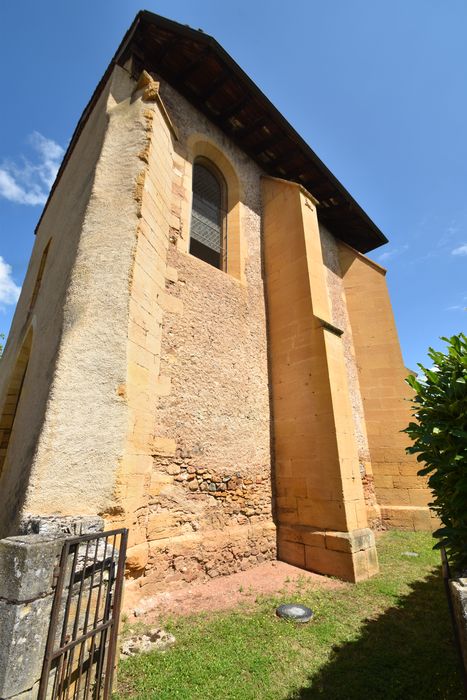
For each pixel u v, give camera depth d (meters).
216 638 2.88
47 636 1.72
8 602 1.64
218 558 4.37
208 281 5.67
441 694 2.12
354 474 5.02
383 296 9.70
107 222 4.25
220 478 4.79
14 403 6.41
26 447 3.61
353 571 4.27
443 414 2.40
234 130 7.56
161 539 3.87
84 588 2.06
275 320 6.52
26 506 2.78
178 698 2.15
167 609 3.40
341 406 5.30
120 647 2.64
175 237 5.38
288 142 7.81
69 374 3.34
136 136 4.90
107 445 3.27
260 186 8.02
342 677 2.38
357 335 9.59
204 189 7.01
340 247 10.77
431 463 2.45
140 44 5.95
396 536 6.91
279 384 6.04
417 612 3.36
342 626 3.12
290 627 3.06
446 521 2.51
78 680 1.84
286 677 2.40
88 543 2.06
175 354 4.69
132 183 4.55
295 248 6.67
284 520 5.33
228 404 5.25
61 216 6.43
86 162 5.59
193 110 6.86
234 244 6.75
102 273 3.93
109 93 5.45
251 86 6.61
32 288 7.52
